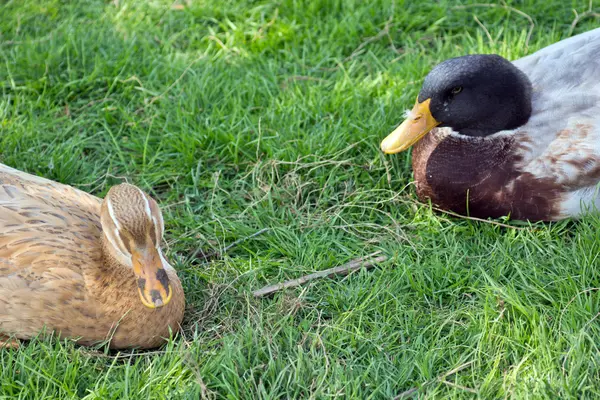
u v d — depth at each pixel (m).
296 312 5.44
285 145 6.68
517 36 7.64
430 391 4.79
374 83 7.19
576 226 5.89
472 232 6.03
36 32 7.90
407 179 6.51
